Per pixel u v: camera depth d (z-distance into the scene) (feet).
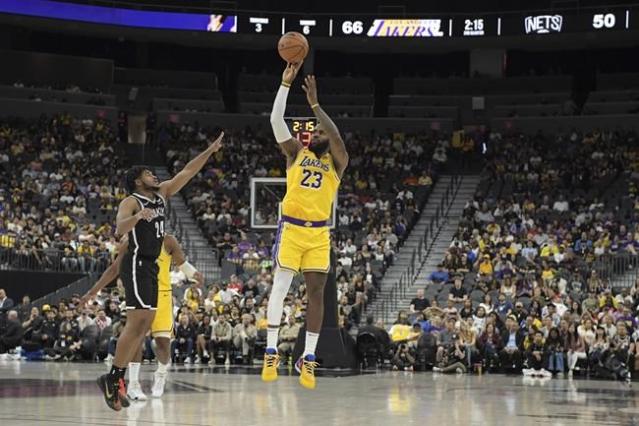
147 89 137.90
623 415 32.55
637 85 131.85
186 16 122.31
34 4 117.70
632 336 62.59
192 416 28.91
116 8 121.29
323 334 61.98
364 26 121.90
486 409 34.14
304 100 135.85
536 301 70.38
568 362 63.00
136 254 27.50
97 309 71.72
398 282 89.61
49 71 134.51
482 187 109.70
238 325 69.36
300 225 22.88
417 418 29.94
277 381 48.47
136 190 27.89
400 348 66.23
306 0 132.87
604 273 83.25
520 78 135.44
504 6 131.13
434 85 138.41
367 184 112.06
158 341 37.17
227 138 123.24
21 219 94.32
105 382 27.27
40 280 82.58
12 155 112.06
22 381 44.78
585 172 107.34
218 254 93.25
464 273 83.05
